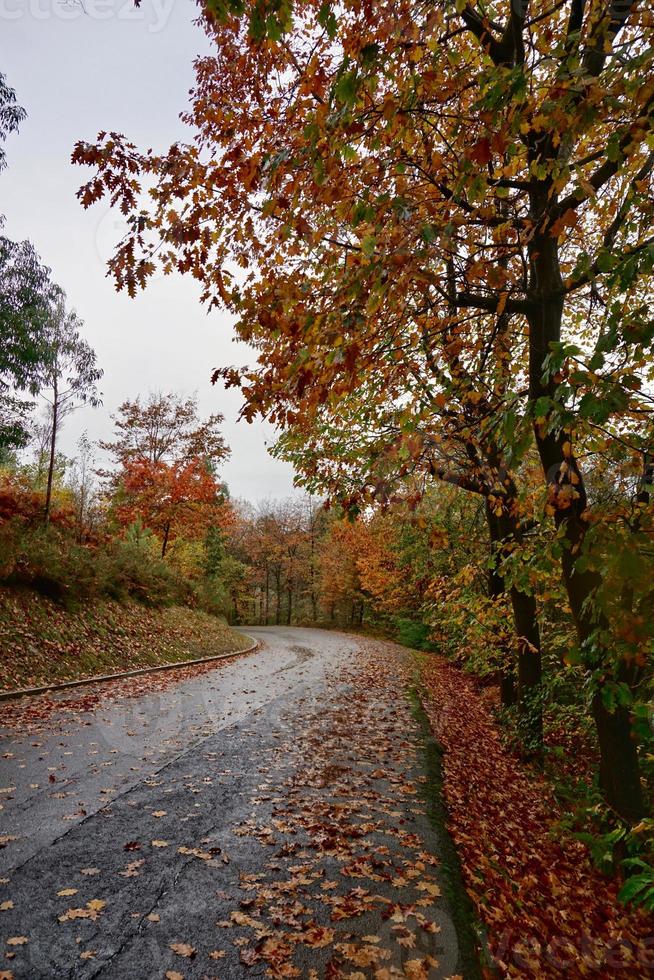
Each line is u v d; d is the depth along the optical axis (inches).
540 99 131.5
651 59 94.8
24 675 372.5
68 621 486.6
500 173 154.9
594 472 149.2
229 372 157.6
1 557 456.1
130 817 181.9
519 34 126.4
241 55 131.6
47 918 124.9
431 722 369.1
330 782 227.9
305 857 159.6
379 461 151.3
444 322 179.9
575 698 307.0
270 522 1895.9
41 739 261.9
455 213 136.2
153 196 139.3
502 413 146.8
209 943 118.8
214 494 933.2
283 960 114.0
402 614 1062.4
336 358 123.3
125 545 753.0
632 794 161.2
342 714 367.2
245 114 139.0
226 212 146.9
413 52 111.3
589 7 132.6
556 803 239.9
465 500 366.9
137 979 107.3
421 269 130.4
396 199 115.8
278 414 159.3
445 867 156.3
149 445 909.2
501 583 350.6
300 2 127.0
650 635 100.0
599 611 112.2
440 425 168.2
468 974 111.3
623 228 140.2
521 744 307.3
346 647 932.6
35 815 178.5
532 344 164.9
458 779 254.7
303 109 133.1
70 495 822.5
